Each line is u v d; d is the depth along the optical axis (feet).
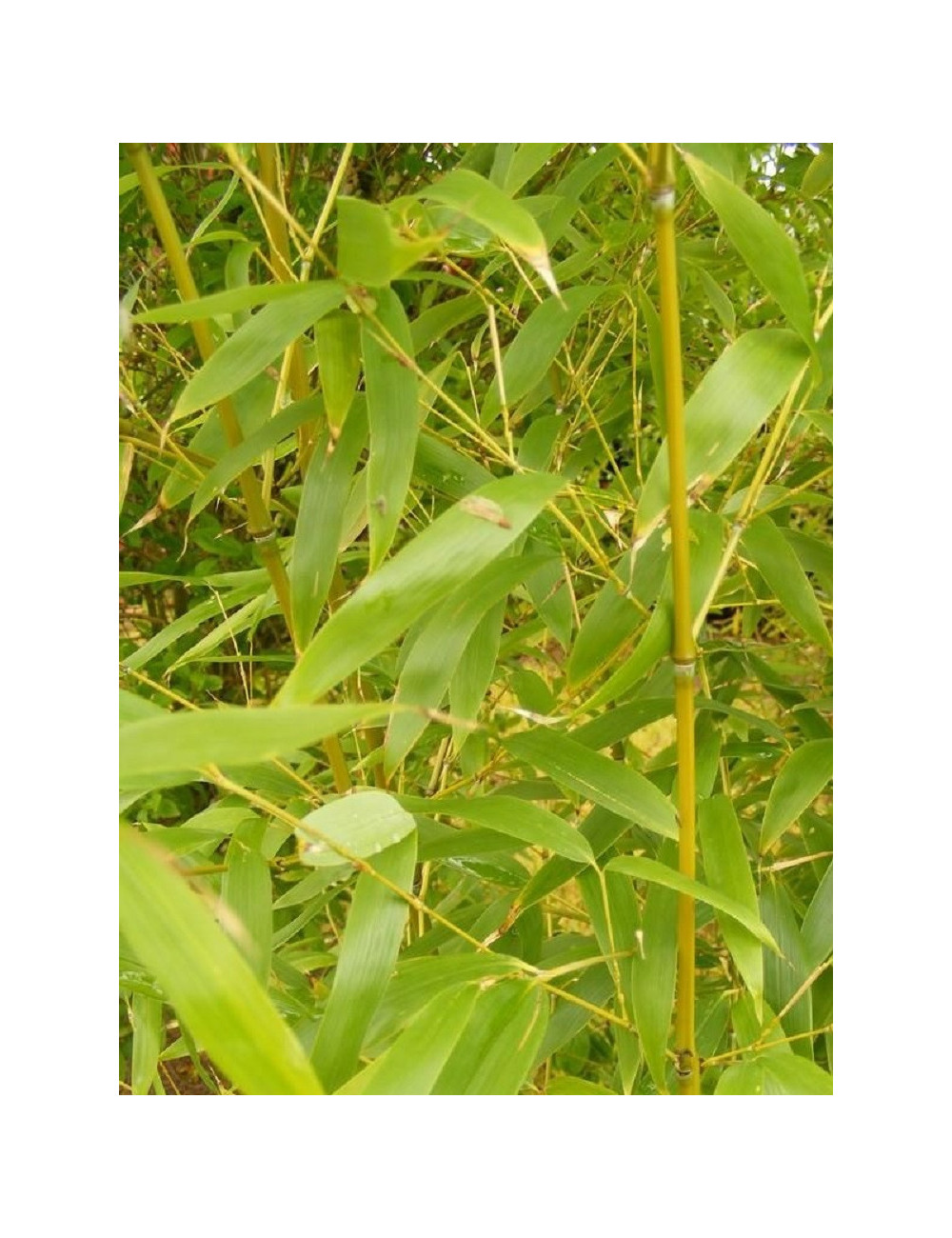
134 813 3.93
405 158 3.61
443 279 2.28
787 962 2.18
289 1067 1.35
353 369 1.87
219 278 3.40
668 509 1.75
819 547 2.50
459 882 3.05
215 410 2.38
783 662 3.62
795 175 2.84
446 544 1.67
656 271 2.67
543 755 2.06
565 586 2.41
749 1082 1.92
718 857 2.09
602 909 2.12
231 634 2.61
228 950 1.39
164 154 3.38
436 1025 1.70
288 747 1.36
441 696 1.97
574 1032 2.24
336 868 2.29
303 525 1.99
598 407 3.18
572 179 2.32
